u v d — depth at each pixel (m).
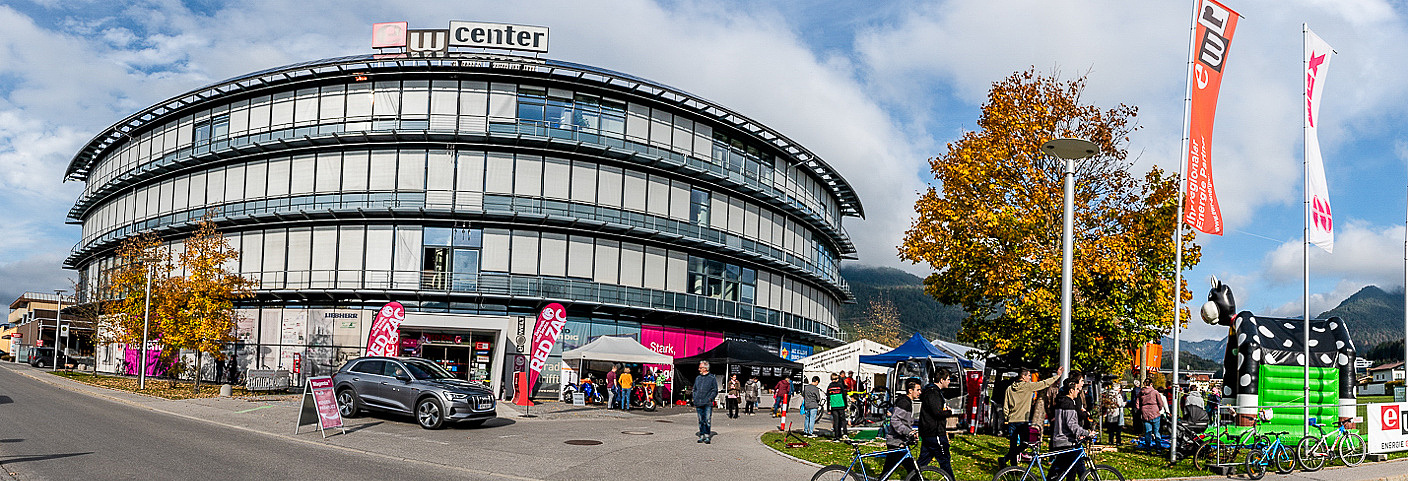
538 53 41.00
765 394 42.66
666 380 35.62
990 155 21.28
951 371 28.72
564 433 20.28
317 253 39.69
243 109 41.72
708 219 44.84
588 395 34.88
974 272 21.41
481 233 39.12
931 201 22.19
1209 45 18.02
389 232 39.16
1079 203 21.61
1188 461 16.73
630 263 41.72
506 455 16.02
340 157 39.56
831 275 59.91
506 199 39.06
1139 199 21.61
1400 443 18.33
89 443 15.60
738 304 46.88
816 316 56.50
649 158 41.28
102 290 49.28
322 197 39.56
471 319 37.53
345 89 39.84
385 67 39.47
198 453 14.83
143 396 29.80
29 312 102.81
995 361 22.33
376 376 21.73
